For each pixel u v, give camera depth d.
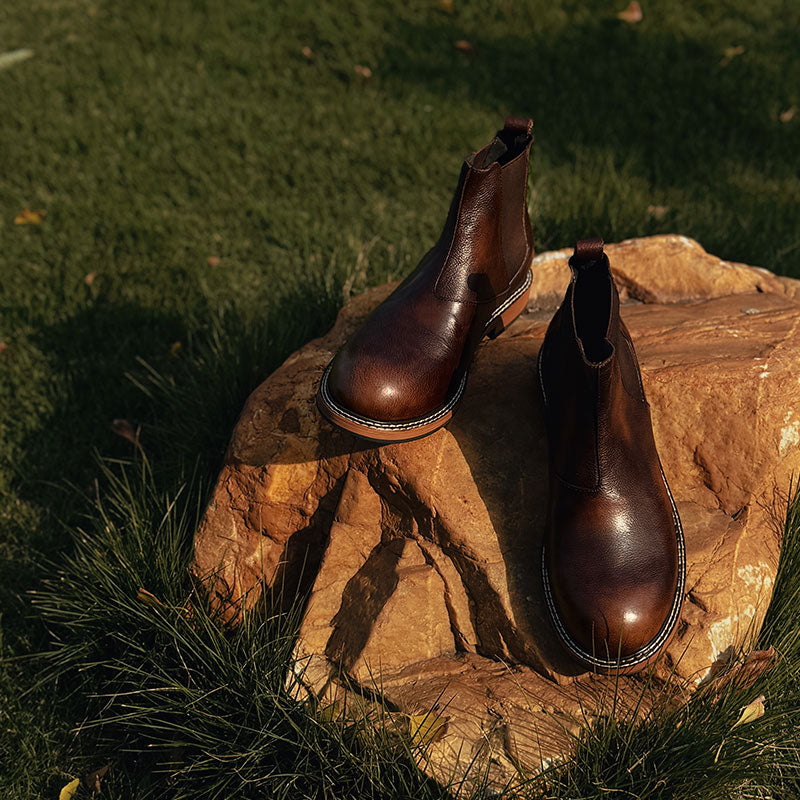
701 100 4.49
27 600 2.24
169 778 1.75
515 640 1.69
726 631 1.64
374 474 1.86
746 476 1.83
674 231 3.30
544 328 2.18
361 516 1.88
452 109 4.46
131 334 3.16
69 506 2.51
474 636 1.76
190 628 1.77
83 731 1.94
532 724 1.57
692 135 4.23
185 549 2.06
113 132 4.31
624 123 4.32
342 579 1.85
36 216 3.66
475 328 1.74
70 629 2.03
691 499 1.85
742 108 4.43
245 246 3.62
